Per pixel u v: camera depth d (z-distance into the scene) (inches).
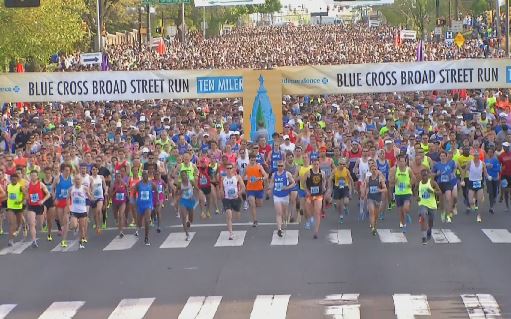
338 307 1659.7
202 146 2974.9
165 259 2158.0
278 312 1640.0
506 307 1632.6
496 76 3567.9
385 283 1844.2
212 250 2247.8
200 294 1798.7
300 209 2551.7
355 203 2903.5
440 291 1763.0
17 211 2381.9
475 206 2748.5
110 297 1800.0
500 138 3004.4
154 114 3774.6
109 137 3339.1
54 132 3319.4
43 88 3550.7
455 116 3390.7
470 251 2145.7
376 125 3393.2
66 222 2357.3
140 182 2358.5
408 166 2549.2
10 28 5004.9
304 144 3090.6
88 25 7298.2
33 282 1959.9
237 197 2390.5
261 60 7381.9
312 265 2033.7
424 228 2245.3
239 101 4537.4
